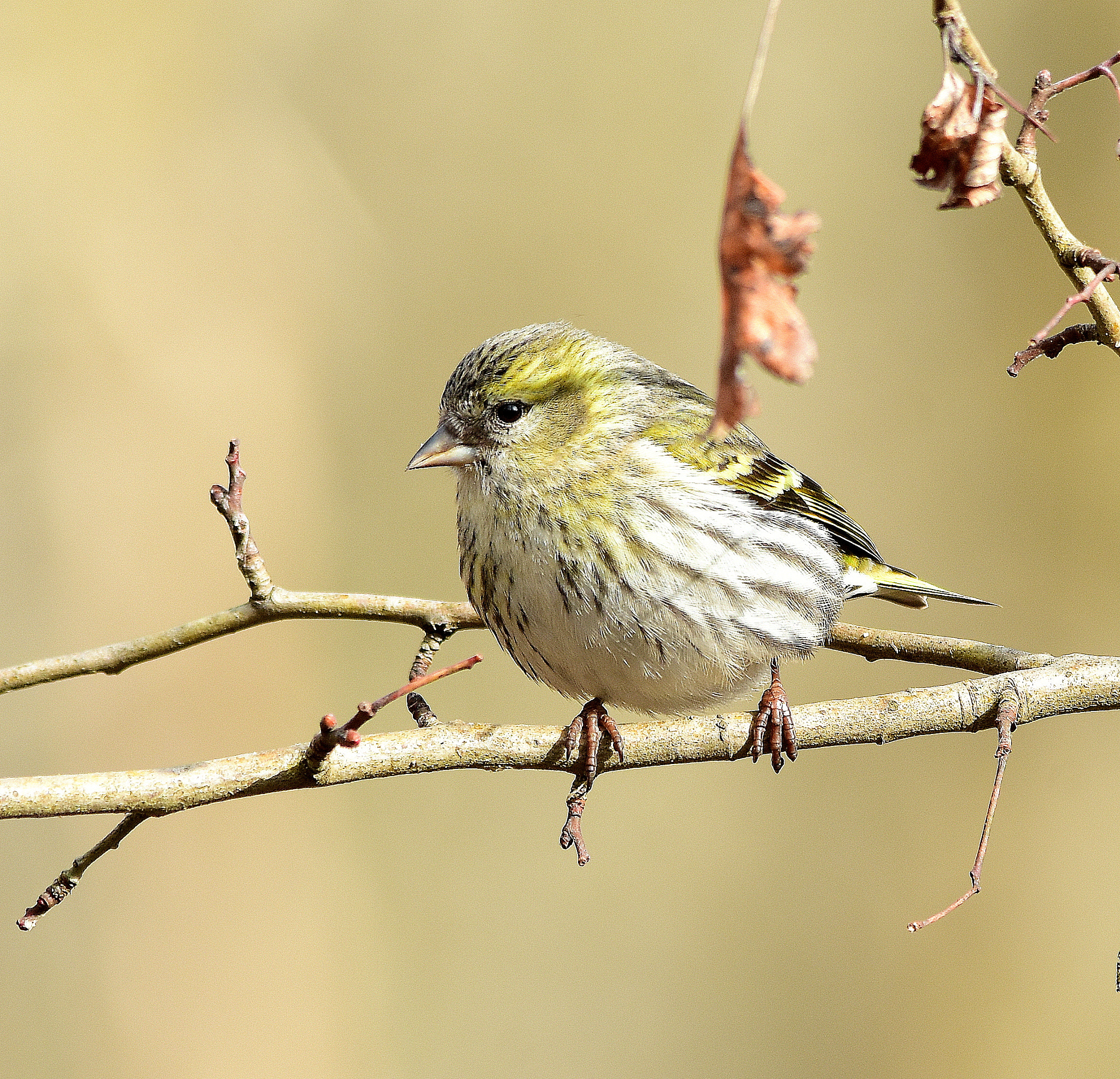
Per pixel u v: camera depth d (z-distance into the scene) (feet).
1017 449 48.98
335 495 51.49
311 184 52.34
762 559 23.89
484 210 53.36
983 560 48.88
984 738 46.09
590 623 22.99
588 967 47.96
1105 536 47.24
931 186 15.75
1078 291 16.61
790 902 47.32
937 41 53.31
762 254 12.25
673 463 23.38
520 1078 46.88
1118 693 20.52
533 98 53.93
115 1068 43.42
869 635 25.16
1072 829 44.91
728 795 48.70
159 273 49.32
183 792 18.74
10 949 43.32
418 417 52.37
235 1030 44.70
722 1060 46.50
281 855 46.21
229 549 47.88
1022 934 44.57
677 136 53.93
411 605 24.26
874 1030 45.16
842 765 47.57
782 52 54.34
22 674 23.27
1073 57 48.65
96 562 46.57
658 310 53.26
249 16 52.11
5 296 47.96
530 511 23.08
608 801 49.08
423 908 48.16
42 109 49.55
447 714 49.11
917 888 45.91
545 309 53.16
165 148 50.42
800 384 12.20
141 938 44.24
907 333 51.37
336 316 51.98
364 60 53.36
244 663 46.50
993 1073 43.50
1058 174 48.62
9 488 46.73
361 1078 46.19
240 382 49.16
